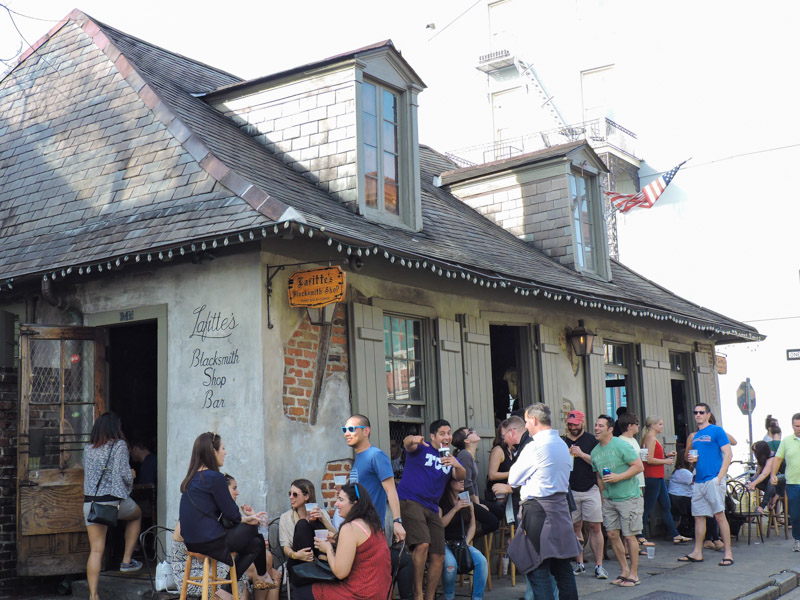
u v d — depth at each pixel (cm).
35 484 861
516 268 1095
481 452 1039
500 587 914
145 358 1110
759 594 884
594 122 2839
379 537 628
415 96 1101
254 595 747
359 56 1010
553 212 1404
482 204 1488
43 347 890
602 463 933
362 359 895
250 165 955
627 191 2794
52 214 996
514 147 3095
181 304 855
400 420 957
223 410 814
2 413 917
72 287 934
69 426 892
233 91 1106
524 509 695
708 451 1073
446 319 1025
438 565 785
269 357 805
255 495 786
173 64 1248
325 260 830
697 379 1561
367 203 1015
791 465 1147
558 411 1181
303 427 832
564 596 700
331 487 851
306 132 1038
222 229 768
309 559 679
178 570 746
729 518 1250
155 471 955
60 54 1225
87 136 1068
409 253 825
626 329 1365
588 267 1432
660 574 984
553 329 1205
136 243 826
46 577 918
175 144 959
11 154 1145
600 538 962
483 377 1070
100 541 816
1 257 959
